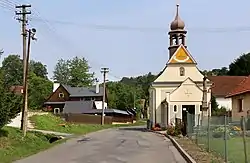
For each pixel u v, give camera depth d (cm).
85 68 12975
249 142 2292
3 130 2859
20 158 2211
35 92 9338
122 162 2020
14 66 10381
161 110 6456
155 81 6500
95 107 10094
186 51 6500
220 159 1920
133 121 11038
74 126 5641
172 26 6869
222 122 3306
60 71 13725
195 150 2467
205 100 4509
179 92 6062
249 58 9138
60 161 2064
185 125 4216
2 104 2466
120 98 12212
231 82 8175
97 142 3431
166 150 2698
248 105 4528
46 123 5250
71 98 10788
